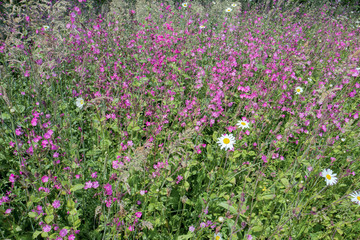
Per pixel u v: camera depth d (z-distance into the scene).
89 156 3.02
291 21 7.63
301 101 3.83
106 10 4.88
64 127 2.48
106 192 2.19
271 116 3.76
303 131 3.46
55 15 2.92
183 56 4.12
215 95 3.32
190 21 5.03
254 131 3.19
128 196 2.55
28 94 3.38
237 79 3.83
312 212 2.29
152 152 2.72
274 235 2.30
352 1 11.07
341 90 4.45
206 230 2.46
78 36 3.46
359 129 3.62
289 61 4.25
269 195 2.50
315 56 5.02
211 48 5.14
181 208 2.83
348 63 3.64
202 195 2.88
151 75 4.02
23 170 1.90
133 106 2.97
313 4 8.95
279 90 4.23
